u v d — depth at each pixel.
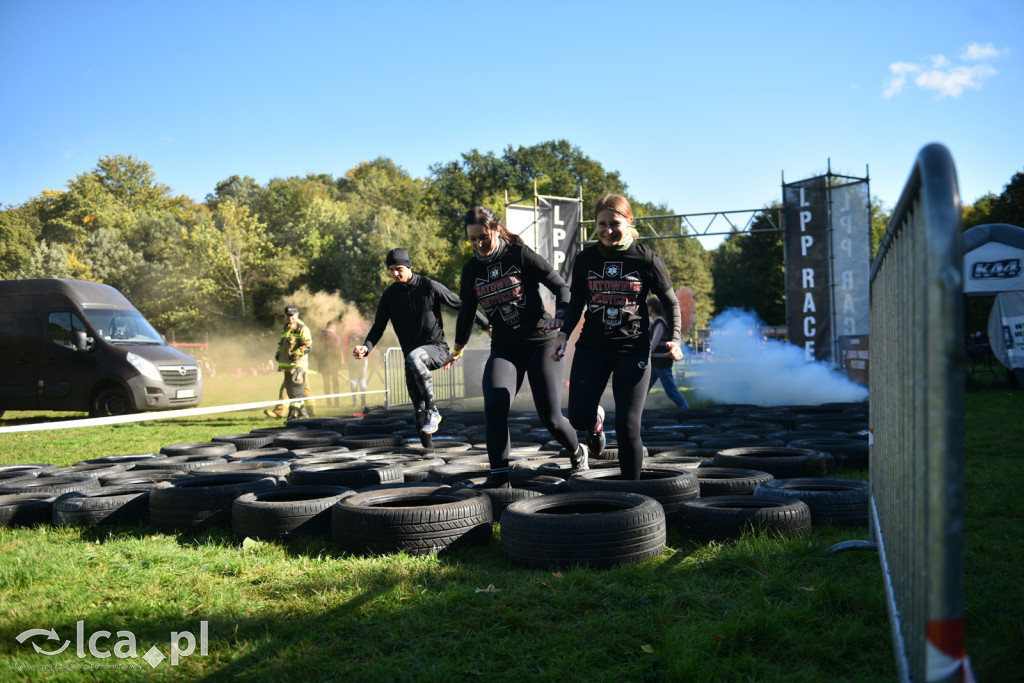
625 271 4.04
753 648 2.37
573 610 2.70
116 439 9.95
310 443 7.31
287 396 12.70
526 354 4.50
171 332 62.59
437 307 5.60
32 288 14.01
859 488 4.12
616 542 3.25
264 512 3.87
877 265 2.96
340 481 4.86
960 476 1.23
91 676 2.28
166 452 7.11
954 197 1.27
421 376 5.42
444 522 3.60
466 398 14.68
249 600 2.95
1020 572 3.01
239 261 61.81
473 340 23.34
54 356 13.63
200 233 63.16
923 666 1.42
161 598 2.99
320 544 3.79
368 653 2.40
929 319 1.28
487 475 4.90
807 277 18.88
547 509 3.81
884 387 2.68
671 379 10.99
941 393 1.24
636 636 2.46
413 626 2.59
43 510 4.72
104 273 63.41
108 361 13.45
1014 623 2.42
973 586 2.83
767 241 52.06
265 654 2.41
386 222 60.72
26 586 3.26
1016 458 6.13
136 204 88.81
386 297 5.60
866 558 3.23
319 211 66.75
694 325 53.94
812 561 3.21
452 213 64.31
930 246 1.27
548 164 63.03
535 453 6.21
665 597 2.81
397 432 8.31
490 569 3.31
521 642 2.43
